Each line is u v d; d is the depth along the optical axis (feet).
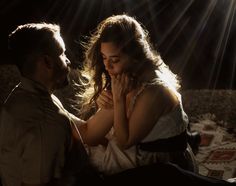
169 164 6.59
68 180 5.88
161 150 6.97
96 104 7.97
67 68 5.82
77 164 5.91
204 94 16.26
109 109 7.28
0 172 5.74
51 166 5.32
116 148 7.09
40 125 5.28
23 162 5.36
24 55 5.48
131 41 6.73
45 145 5.26
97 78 7.49
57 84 5.83
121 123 6.81
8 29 26.35
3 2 29.09
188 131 8.91
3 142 5.49
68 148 5.57
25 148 5.32
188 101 15.92
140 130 6.85
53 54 5.54
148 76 6.95
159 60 7.16
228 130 14.16
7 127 5.43
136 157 6.98
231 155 12.30
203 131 14.10
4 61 21.13
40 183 5.33
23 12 28.32
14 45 5.53
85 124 7.53
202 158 12.31
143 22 27.81
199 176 6.56
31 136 5.25
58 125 5.37
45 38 5.47
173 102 6.95
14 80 15.11
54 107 5.54
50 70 5.57
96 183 6.51
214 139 13.52
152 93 6.77
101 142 7.41
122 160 7.02
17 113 5.39
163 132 6.92
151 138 6.92
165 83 6.95
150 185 6.42
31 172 5.32
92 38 7.35
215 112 15.30
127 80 6.80
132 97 6.93
